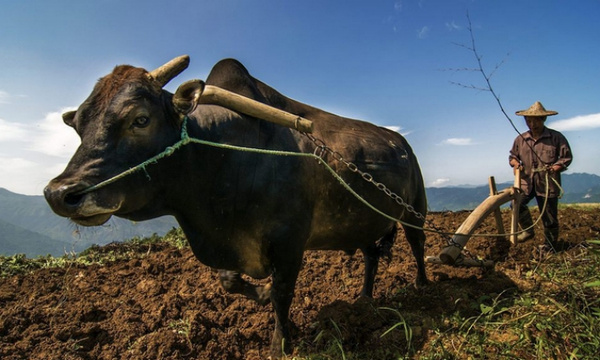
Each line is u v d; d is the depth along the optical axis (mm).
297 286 6090
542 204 6699
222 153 3775
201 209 3816
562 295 4754
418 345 4160
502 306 4711
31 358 4098
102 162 3158
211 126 3770
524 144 6770
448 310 4801
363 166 4672
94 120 3244
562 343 3771
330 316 4535
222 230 3910
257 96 4223
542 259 6207
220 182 3801
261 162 3891
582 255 5930
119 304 5184
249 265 4109
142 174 3373
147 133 3330
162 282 6023
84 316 4824
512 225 6375
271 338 4668
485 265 5691
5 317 4621
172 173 3572
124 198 3289
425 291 5477
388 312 4801
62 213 2998
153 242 8398
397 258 7230
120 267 6648
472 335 4125
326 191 4309
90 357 4270
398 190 5141
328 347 4199
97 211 3127
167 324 4836
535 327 4066
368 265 5578
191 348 4375
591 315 4055
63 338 4430
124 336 4527
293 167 4004
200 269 6523
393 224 5473
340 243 4766
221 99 3711
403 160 5395
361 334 4441
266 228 3934
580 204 11469
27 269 6691
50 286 5719
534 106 6523
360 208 4613
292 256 3982
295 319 5000
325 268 6707
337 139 4660
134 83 3314
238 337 4652
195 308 5203
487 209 5699
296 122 3729
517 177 6605
